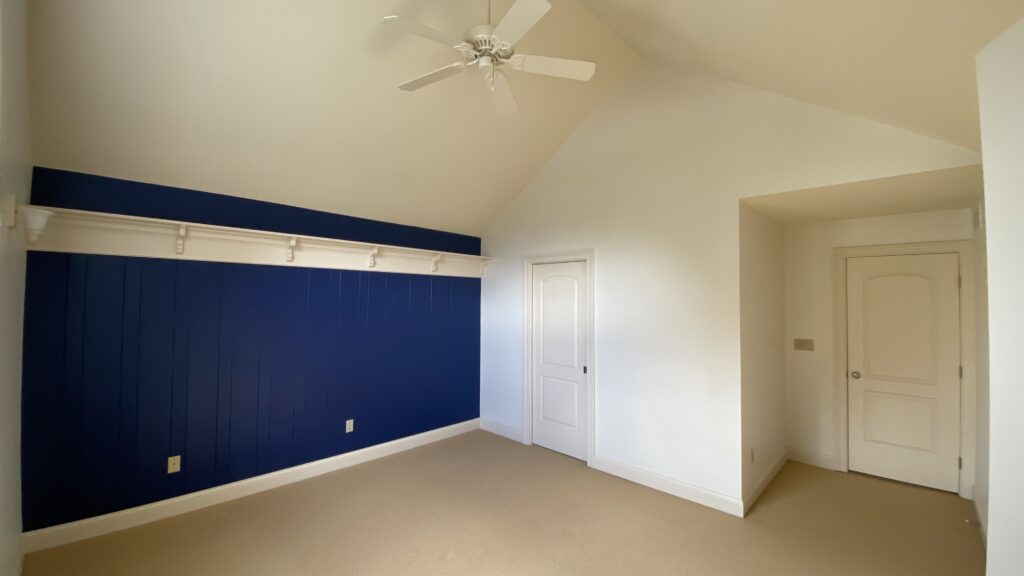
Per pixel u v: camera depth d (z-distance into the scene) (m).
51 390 2.51
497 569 2.37
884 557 2.48
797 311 3.98
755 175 2.95
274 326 3.43
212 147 2.80
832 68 2.12
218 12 2.21
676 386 3.28
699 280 3.19
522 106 3.51
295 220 3.53
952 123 2.11
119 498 2.73
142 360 2.83
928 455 3.40
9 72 1.63
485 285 4.96
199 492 3.04
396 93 2.96
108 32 2.12
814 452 3.88
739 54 2.46
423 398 4.46
